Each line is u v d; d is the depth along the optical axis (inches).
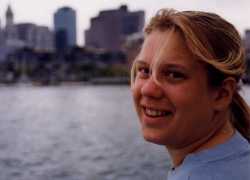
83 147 643.5
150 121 29.3
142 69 30.0
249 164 28.6
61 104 1808.6
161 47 28.7
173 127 28.8
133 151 561.0
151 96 28.7
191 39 27.8
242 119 32.7
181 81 28.2
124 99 2063.2
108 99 2091.5
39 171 480.4
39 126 978.7
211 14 29.4
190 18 28.6
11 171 484.7
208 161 28.5
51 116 1230.3
